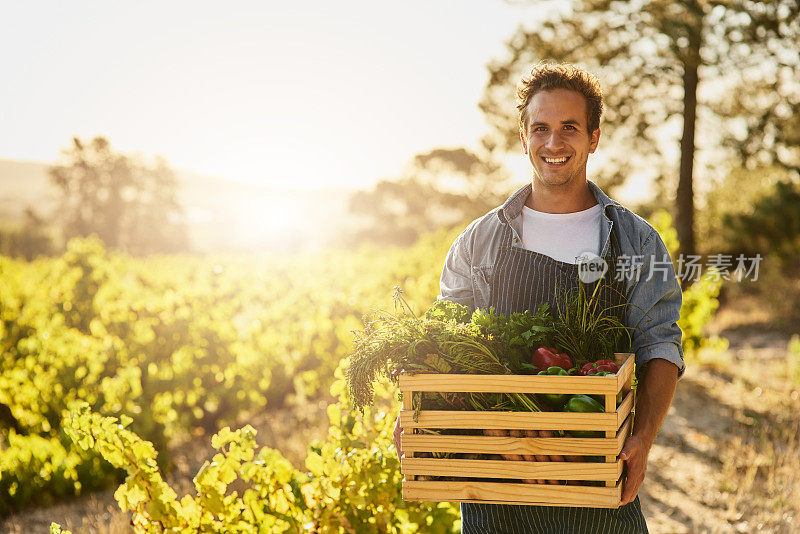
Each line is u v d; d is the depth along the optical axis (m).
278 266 13.18
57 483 5.21
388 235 62.09
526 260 2.29
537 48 16.44
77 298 8.38
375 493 2.93
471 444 1.94
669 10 14.79
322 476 2.96
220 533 2.85
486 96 17.22
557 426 1.88
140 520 2.84
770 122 15.52
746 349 12.25
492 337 2.04
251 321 8.24
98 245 8.85
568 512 2.07
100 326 7.14
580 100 2.23
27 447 5.27
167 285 11.48
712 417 7.12
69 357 6.01
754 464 5.68
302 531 2.92
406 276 13.27
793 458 5.69
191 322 7.31
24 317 8.16
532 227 2.34
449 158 58.62
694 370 9.38
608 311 2.18
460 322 2.23
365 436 3.17
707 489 5.26
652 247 2.22
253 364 7.19
